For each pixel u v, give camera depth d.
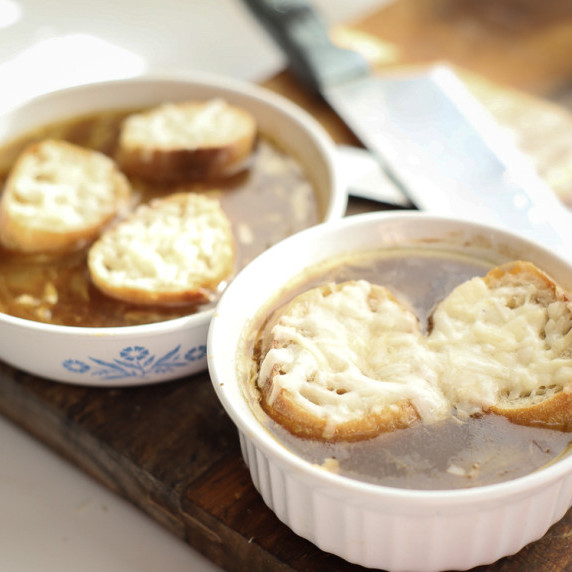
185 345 0.66
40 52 0.97
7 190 0.73
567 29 0.94
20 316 0.68
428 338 0.62
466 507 0.56
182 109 0.79
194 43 0.98
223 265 0.69
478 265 0.66
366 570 0.61
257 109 0.79
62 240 0.71
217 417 0.67
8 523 0.66
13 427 0.71
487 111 0.84
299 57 0.86
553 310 0.61
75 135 0.79
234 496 0.64
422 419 0.59
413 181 0.77
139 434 0.67
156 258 0.69
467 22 0.95
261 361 0.62
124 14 1.01
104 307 0.68
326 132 0.84
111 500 0.68
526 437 0.59
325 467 0.58
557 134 0.82
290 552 0.62
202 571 0.65
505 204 0.75
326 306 0.63
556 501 0.59
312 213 0.73
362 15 0.97
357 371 0.60
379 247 0.66
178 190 0.76
